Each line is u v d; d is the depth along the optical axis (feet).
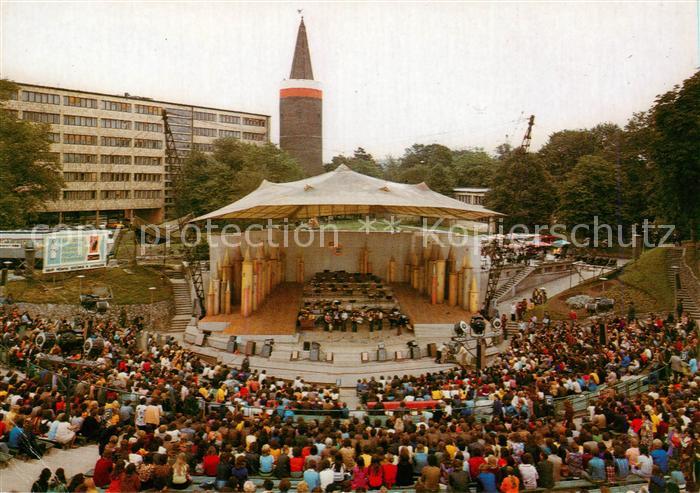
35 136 208.85
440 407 75.61
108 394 69.26
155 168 383.86
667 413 62.13
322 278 186.39
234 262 171.12
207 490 45.52
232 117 441.68
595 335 120.88
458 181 488.85
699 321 144.66
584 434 55.88
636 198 260.62
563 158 356.38
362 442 54.03
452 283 170.09
